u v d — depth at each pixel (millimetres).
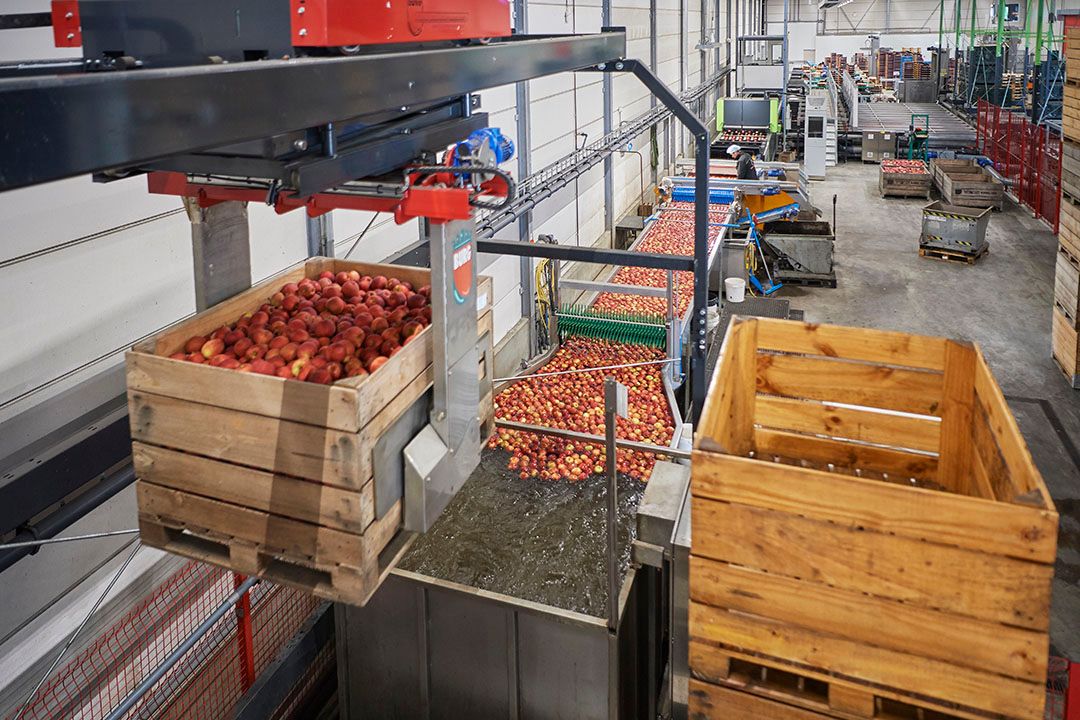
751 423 3068
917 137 22734
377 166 2217
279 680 4113
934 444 2861
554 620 3730
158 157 1290
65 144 1144
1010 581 1966
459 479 2527
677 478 3746
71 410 3420
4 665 3172
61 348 3422
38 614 3346
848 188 19891
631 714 4051
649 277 9109
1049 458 7449
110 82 1201
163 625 3809
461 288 2391
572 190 10242
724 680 2361
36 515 3146
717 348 7746
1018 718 2051
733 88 28000
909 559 2049
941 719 2180
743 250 9945
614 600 3576
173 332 2477
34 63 2236
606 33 3355
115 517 3719
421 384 2424
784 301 8938
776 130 18844
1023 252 14086
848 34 40281
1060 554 6035
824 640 2201
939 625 2068
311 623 4391
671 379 7129
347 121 2162
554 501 4699
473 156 2369
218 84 1396
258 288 2873
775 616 2238
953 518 1979
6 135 1066
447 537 4340
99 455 3336
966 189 16469
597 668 3732
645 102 14477
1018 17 32250
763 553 2197
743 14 31266
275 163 1929
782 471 2115
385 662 4184
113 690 3584
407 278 3090
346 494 2197
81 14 1963
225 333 2605
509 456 5246
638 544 3594
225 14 1843
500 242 5414
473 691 4035
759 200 11828
